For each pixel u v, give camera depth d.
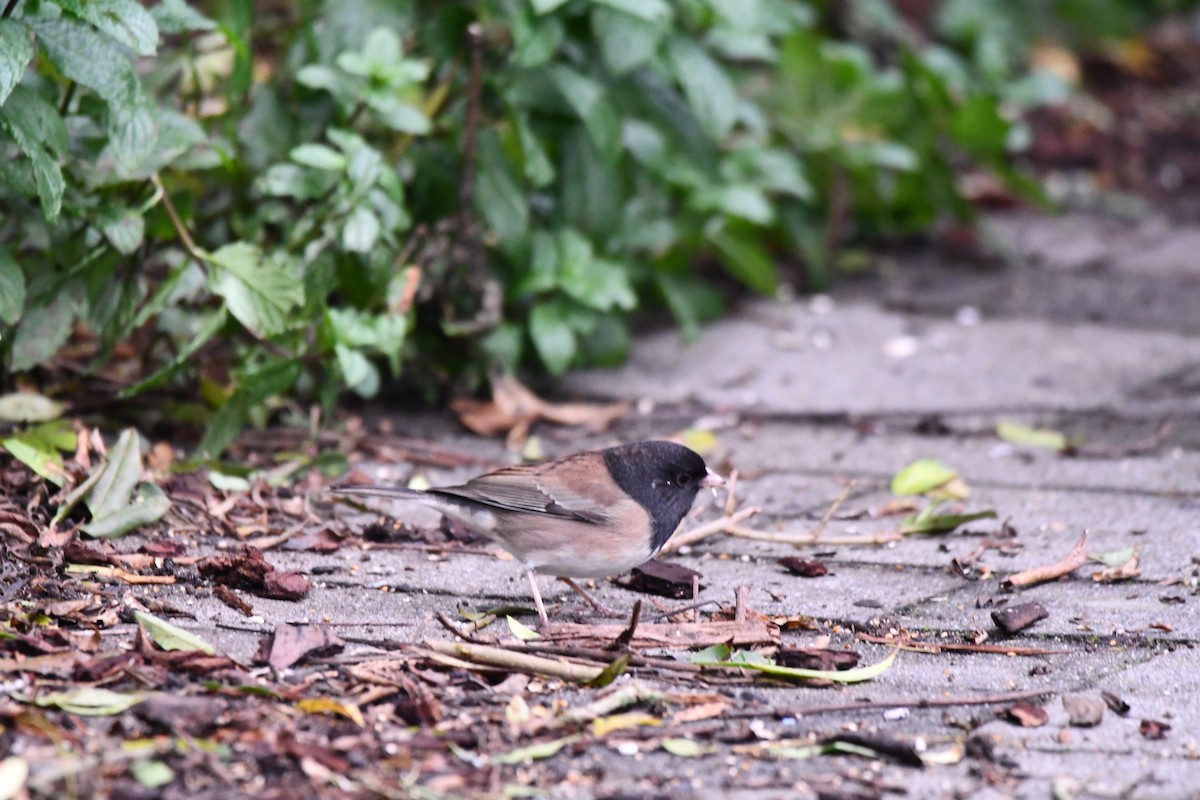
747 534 9.59
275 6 15.18
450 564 9.11
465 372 12.27
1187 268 16.34
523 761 6.26
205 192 11.38
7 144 8.88
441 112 12.05
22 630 7.18
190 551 8.76
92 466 9.11
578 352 13.05
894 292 15.66
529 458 11.27
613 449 8.52
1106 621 8.27
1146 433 12.02
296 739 6.25
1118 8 22.67
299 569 8.77
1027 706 7.02
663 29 11.77
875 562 9.41
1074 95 20.88
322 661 7.14
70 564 8.25
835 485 11.01
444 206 11.99
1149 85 21.97
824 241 16.09
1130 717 6.96
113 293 9.88
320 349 10.48
